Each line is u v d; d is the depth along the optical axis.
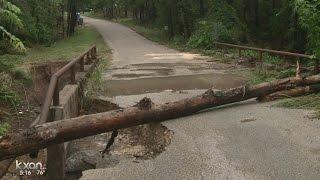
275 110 9.03
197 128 7.99
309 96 10.07
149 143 7.89
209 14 31.27
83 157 6.77
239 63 17.66
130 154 7.35
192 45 27.09
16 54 19.45
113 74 15.28
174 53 23.70
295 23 26.70
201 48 25.91
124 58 20.95
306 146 6.92
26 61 17.62
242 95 9.43
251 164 6.31
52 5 34.50
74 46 27.75
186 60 19.80
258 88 9.70
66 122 6.16
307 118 8.38
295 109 9.05
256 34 33.97
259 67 15.63
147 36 39.72
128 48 27.17
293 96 10.12
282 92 10.09
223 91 9.21
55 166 6.26
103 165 6.57
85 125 6.42
